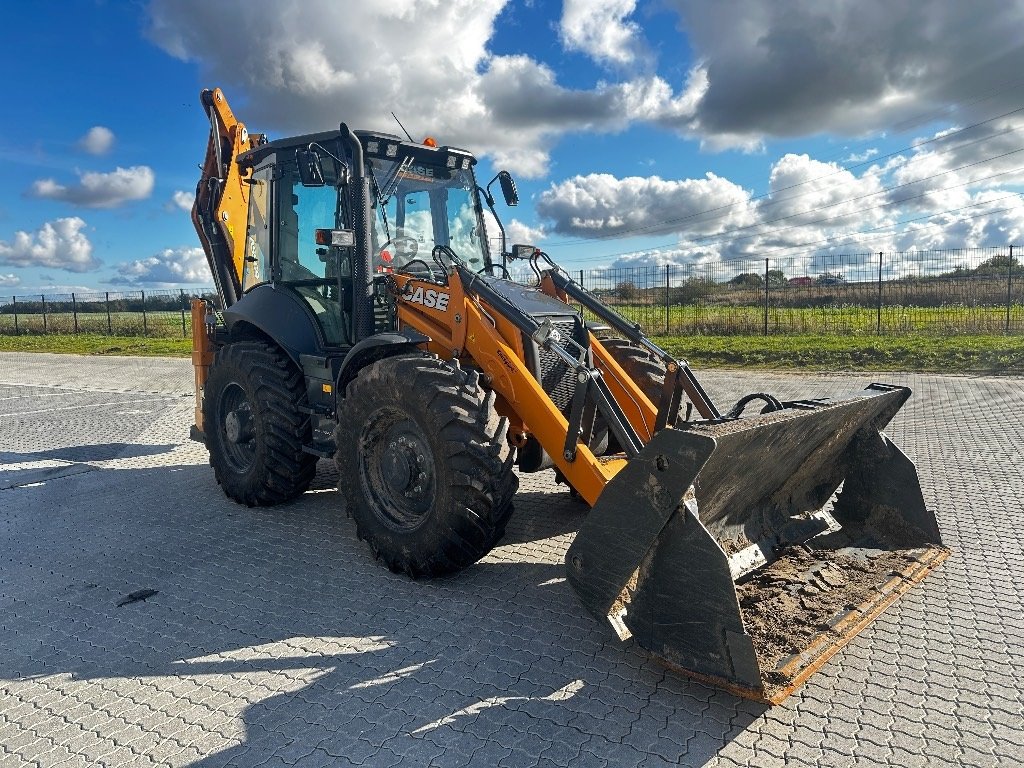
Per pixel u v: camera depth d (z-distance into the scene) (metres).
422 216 5.25
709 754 2.45
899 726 2.58
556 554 4.33
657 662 2.95
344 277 5.04
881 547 3.83
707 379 12.13
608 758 2.44
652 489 2.76
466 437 3.63
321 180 4.45
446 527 3.68
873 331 16.91
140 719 2.74
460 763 2.43
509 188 5.52
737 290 20.78
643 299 21.12
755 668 2.55
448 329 4.25
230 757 2.49
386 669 3.05
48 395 12.34
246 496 5.39
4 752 2.55
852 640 3.17
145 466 6.89
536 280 5.06
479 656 3.14
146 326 29.56
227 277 7.13
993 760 2.38
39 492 5.98
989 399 9.25
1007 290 16.69
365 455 4.23
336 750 2.52
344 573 4.13
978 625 3.31
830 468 4.01
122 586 4.01
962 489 5.34
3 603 3.82
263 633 3.41
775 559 3.63
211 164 7.12
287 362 5.40
